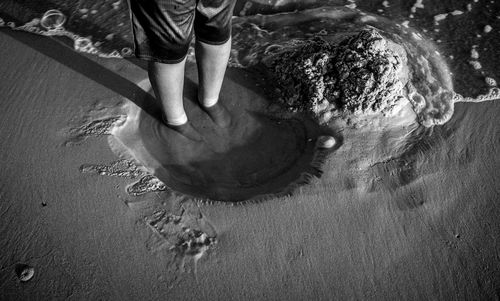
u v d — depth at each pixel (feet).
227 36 6.37
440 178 6.82
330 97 7.41
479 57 8.50
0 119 7.26
